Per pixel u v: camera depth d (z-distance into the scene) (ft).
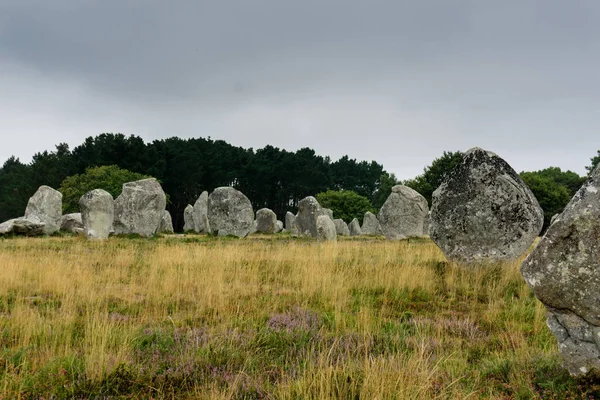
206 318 22.94
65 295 27.58
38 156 235.61
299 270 36.04
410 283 31.09
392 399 13.35
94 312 23.16
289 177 215.92
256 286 30.68
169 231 114.01
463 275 33.71
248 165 209.36
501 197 36.94
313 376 14.85
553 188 159.12
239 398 14.20
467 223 37.42
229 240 77.46
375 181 303.48
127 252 50.16
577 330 14.75
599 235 14.02
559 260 14.69
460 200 38.01
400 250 52.31
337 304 25.82
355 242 71.77
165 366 16.58
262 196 221.87
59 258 41.63
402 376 14.38
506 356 18.15
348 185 286.87
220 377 15.58
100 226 71.46
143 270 36.52
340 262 40.09
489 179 37.40
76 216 99.04
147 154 180.34
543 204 153.17
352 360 16.88
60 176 185.16
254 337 19.44
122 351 17.06
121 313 24.45
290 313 24.21
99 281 32.35
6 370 15.01
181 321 22.41
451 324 22.79
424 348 18.16
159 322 22.39
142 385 14.98
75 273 33.06
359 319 22.21
